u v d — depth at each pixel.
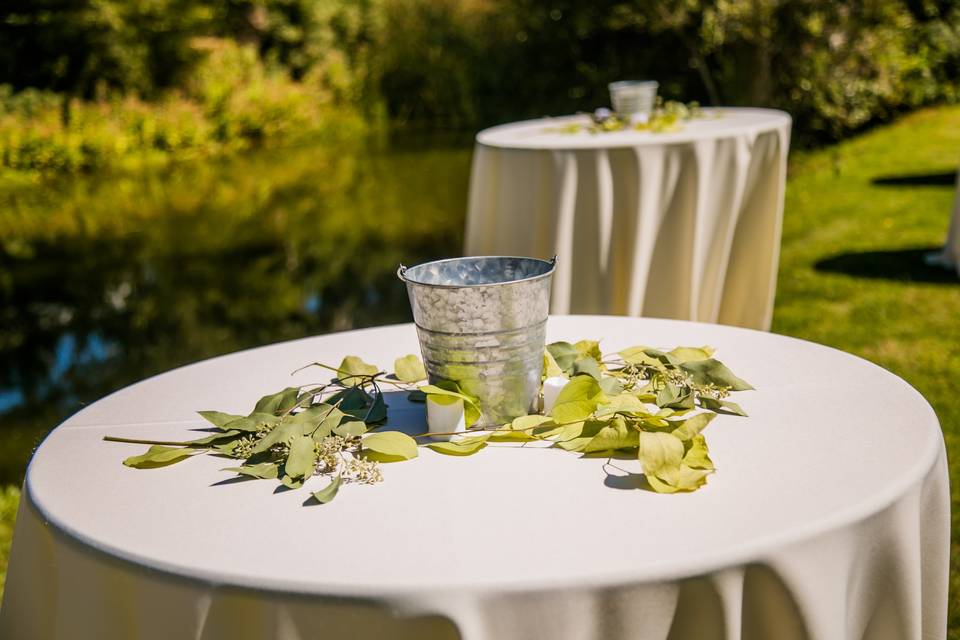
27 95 15.64
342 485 1.26
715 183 3.51
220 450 1.38
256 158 15.58
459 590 1.00
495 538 1.10
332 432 1.38
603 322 2.00
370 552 1.08
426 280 1.49
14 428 4.84
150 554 1.11
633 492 1.19
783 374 1.61
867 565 1.17
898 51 11.12
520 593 1.00
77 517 1.22
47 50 16.16
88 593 1.15
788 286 5.82
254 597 1.03
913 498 1.20
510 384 1.41
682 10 9.96
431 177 12.44
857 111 10.63
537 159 3.41
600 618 1.02
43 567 1.26
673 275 3.48
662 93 11.32
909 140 11.10
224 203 11.62
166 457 1.37
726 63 10.57
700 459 1.24
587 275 3.43
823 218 7.66
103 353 6.21
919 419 1.38
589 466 1.28
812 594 1.09
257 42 19.06
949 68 13.02
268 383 1.70
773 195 3.78
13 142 14.60
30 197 12.98
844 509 1.13
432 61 18.31
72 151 15.02
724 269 3.63
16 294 7.97
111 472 1.35
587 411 1.38
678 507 1.15
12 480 3.95
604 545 1.07
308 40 18.84
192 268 8.48
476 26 17.39
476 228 3.77
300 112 17.77
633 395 1.44
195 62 17.12
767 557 1.06
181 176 14.16
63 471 1.37
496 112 13.74
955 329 4.75
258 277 8.00
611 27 11.08
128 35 16.39
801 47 9.93
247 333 6.44
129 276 8.37
